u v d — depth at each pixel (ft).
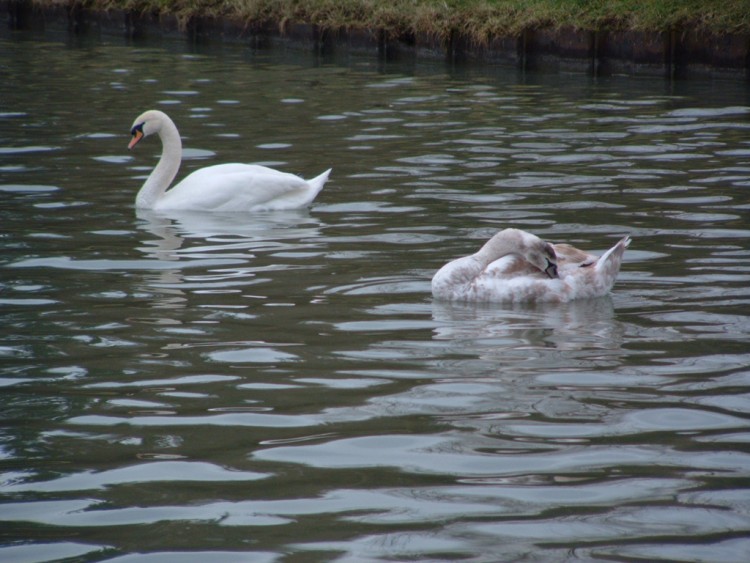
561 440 24.97
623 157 59.26
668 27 86.43
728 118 69.46
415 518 21.43
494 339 32.30
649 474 23.15
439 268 40.06
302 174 57.41
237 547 20.40
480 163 58.70
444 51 97.09
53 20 127.13
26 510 22.02
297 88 84.84
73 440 25.45
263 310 35.35
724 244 42.34
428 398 27.63
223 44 112.37
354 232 45.73
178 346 31.94
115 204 51.70
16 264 40.91
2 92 84.38
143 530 21.13
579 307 35.55
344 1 105.60
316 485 22.97
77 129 70.33
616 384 28.40
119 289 37.73
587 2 93.25
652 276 38.58
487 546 20.26
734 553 19.84
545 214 47.70
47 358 30.99
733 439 24.85
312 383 28.89
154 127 51.75
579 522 21.12
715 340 31.65
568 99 77.82
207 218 49.26
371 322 34.12
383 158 60.64
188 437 25.55
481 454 24.30
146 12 119.44
